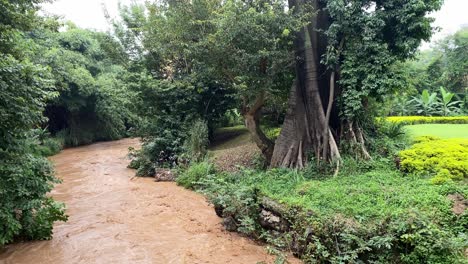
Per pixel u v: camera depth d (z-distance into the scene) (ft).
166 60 45.93
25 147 21.15
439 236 13.70
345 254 15.29
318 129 28.66
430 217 15.35
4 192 18.47
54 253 19.06
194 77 39.42
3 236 18.69
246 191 22.12
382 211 16.40
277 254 17.20
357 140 27.84
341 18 26.63
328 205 18.47
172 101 45.88
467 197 16.84
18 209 19.58
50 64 54.44
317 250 15.83
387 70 26.07
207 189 26.35
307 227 17.25
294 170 27.09
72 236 21.62
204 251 18.99
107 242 20.58
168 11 37.93
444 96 62.34
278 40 27.37
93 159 56.29
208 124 48.88
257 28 26.78
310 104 29.19
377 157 26.43
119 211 26.96
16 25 24.52
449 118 48.78
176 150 42.22
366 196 18.67
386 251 14.67
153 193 32.53
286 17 27.58
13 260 18.21
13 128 20.04
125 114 82.02
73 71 69.56
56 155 61.31
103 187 35.78
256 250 19.03
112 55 50.08
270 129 42.73
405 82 26.08
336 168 26.02
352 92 26.63
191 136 41.24
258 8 29.76
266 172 29.19
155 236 21.47
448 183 18.45
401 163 23.34
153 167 41.70
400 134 30.78
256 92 29.53
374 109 30.94
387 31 27.30
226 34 27.43
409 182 20.51
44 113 74.23
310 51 28.86
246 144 40.81
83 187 35.86
